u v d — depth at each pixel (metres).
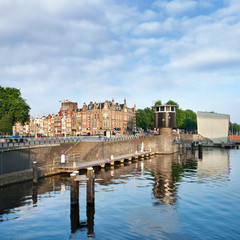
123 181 31.88
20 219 18.14
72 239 15.07
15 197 23.61
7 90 72.38
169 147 73.88
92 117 115.50
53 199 23.05
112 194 25.25
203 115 115.88
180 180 32.91
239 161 55.94
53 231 16.20
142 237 15.38
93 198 21.25
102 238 15.21
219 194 25.56
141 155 63.53
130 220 18.17
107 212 19.81
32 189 26.72
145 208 20.88
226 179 33.81
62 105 130.38
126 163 50.78
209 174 38.00
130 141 67.50
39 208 20.50
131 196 24.56
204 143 114.56
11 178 28.73
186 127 137.50
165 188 28.11
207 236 15.54
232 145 106.25
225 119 115.62
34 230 16.33
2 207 20.73
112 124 112.62
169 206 21.45
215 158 62.50
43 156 36.34
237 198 24.06
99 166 44.94
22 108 68.31
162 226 17.11
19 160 30.66
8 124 62.12
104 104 112.31
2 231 16.16
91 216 18.89
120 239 15.09
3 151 27.66
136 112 113.56
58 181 30.75
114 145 56.62
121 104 126.12
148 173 38.34
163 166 46.72
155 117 76.06
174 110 74.94
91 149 46.62
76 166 36.88
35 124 158.62
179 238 15.26
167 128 74.19
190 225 17.30
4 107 65.81
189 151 87.12
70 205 20.69
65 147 43.25
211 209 20.72
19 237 15.34
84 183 30.41
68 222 17.66
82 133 119.19
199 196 24.73
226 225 17.31
